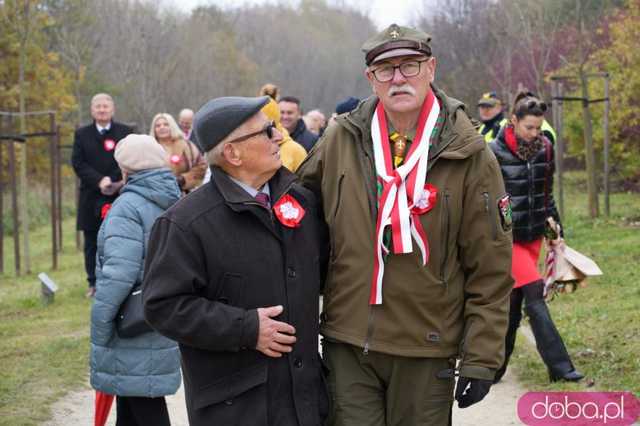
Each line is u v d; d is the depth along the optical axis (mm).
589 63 18156
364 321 3426
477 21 24812
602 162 19781
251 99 3336
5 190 24094
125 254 4457
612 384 5617
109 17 27422
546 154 5797
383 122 3500
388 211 3357
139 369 4508
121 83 27109
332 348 3543
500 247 3410
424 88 3416
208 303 3162
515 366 6500
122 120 28141
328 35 63031
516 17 19016
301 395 3268
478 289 3441
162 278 3182
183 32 34344
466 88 24312
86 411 5855
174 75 29953
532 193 5789
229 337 3113
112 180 10375
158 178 4602
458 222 3410
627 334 6684
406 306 3402
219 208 3250
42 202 24094
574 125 18953
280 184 3357
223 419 3217
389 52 3346
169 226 3225
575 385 5695
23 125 15086
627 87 17219
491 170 3412
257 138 3293
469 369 3350
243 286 3211
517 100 5918
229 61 38375
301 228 3359
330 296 3531
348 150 3525
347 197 3471
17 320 9477
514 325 5930
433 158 3379
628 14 17359
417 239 3363
